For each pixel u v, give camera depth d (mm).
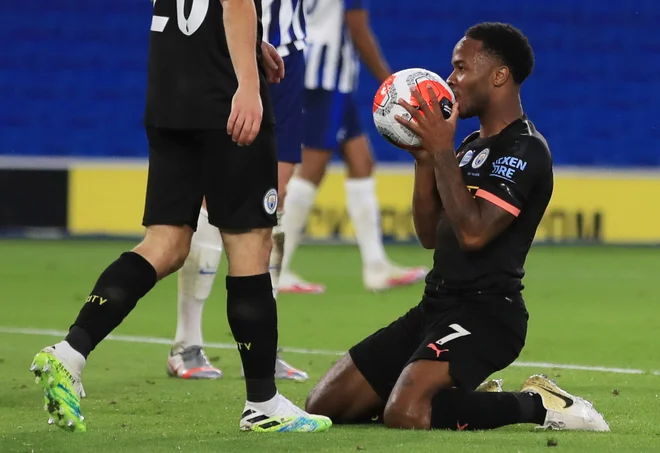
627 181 63625
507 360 15859
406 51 74438
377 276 39656
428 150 15727
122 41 74438
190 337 21469
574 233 63594
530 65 16516
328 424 15344
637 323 31203
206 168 14617
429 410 15102
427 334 15961
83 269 46031
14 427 15406
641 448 13859
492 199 15594
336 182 62031
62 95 72812
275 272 22531
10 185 62812
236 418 16562
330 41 35375
